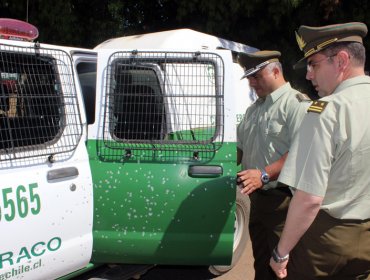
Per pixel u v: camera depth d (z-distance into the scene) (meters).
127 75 2.84
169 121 2.87
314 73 2.10
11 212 2.38
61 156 2.67
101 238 2.84
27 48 2.56
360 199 2.01
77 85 2.86
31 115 2.59
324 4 8.12
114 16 8.42
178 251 2.87
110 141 2.82
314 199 1.94
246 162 3.18
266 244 3.22
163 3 9.04
